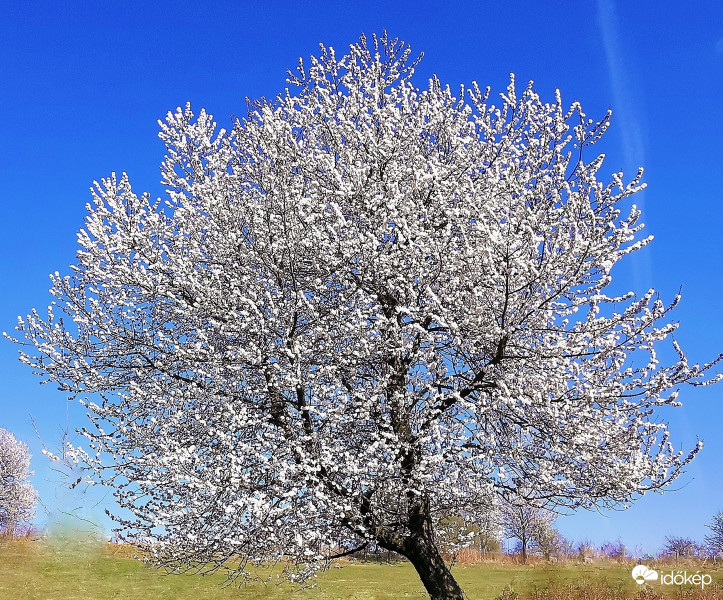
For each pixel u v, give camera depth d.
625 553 29.14
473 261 8.96
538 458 9.14
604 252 8.52
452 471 9.09
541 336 9.48
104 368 10.28
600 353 8.73
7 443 31.02
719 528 32.62
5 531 28.33
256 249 9.66
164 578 19.14
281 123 9.88
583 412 8.66
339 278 9.66
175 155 10.98
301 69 11.67
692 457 8.98
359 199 9.84
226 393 9.28
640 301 8.46
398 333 9.02
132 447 9.45
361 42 11.67
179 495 9.00
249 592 17.89
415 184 9.61
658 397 8.79
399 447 8.77
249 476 8.95
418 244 9.02
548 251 8.88
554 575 19.73
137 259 9.81
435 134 11.27
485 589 18.73
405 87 11.29
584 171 9.42
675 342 8.60
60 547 20.52
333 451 8.85
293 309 8.88
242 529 8.66
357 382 9.93
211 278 9.45
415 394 9.30
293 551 9.02
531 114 10.23
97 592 17.41
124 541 9.17
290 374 8.52
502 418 9.43
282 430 8.95
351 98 10.66
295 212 9.40
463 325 8.90
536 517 24.41
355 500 9.17
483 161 10.99
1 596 16.75
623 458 9.30
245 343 9.34
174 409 9.30
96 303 9.91
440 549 11.33
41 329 10.25
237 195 10.18
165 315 10.19
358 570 24.14
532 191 9.34
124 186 10.16
